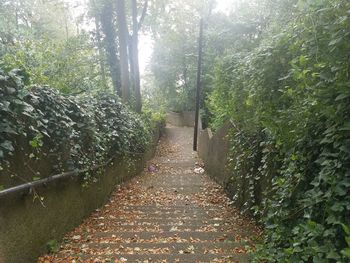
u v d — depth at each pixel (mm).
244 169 5535
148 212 5820
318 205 2430
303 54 2580
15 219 3031
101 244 3996
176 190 7867
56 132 3777
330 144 2400
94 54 11398
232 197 6539
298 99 2680
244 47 8938
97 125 5527
